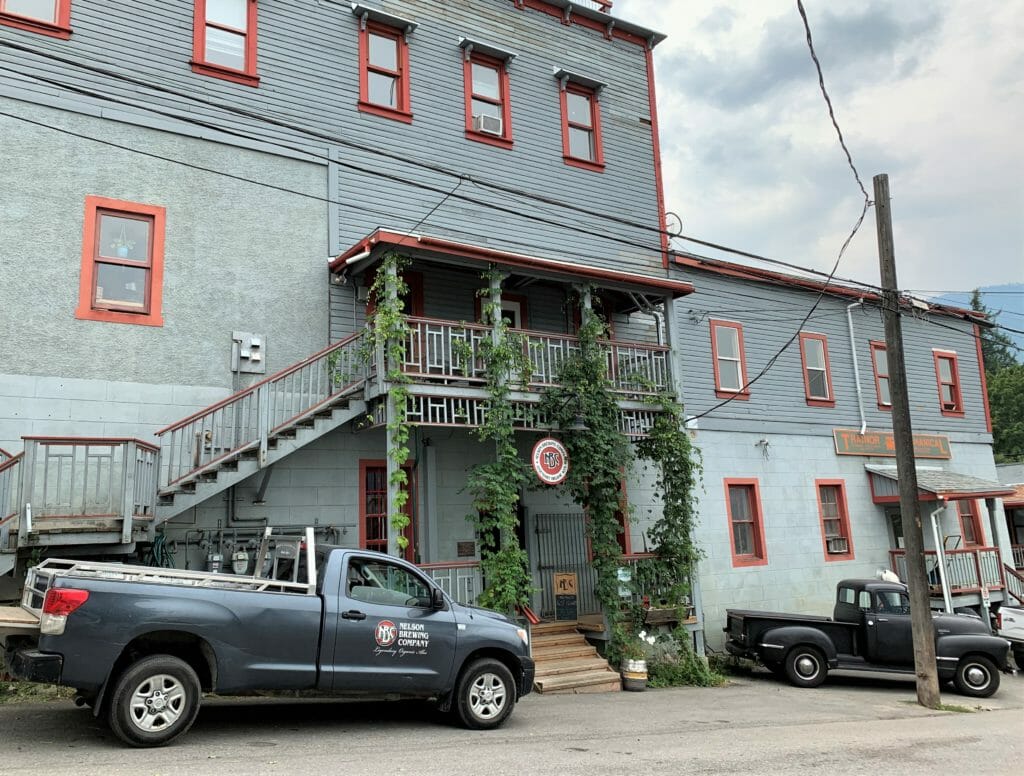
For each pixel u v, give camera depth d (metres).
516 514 14.41
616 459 13.27
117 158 11.76
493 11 16.30
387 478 12.51
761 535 17.62
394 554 10.98
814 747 8.10
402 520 11.05
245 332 12.30
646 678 12.46
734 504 17.66
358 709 9.20
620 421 13.84
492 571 11.56
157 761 6.20
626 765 6.82
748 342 18.78
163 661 6.79
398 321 11.60
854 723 10.06
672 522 13.92
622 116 17.81
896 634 13.92
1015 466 30.14
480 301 14.80
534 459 12.41
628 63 18.22
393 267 11.78
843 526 19.22
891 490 19.45
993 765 7.50
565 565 14.63
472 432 12.93
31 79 11.28
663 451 14.00
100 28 11.93
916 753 8.00
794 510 18.39
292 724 8.14
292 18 13.73
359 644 7.68
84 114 11.60
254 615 7.24
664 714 10.06
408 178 14.38
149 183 11.95
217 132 12.61
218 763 6.22
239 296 12.37
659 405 14.10
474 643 8.41
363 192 13.84
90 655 6.48
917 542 12.51
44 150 11.24
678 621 13.58
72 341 11.00
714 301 18.42
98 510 9.39
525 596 11.97
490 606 11.45
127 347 11.36
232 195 12.60
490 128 15.48
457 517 13.77
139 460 9.67
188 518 11.29
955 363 23.20
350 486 12.74
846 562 18.91
